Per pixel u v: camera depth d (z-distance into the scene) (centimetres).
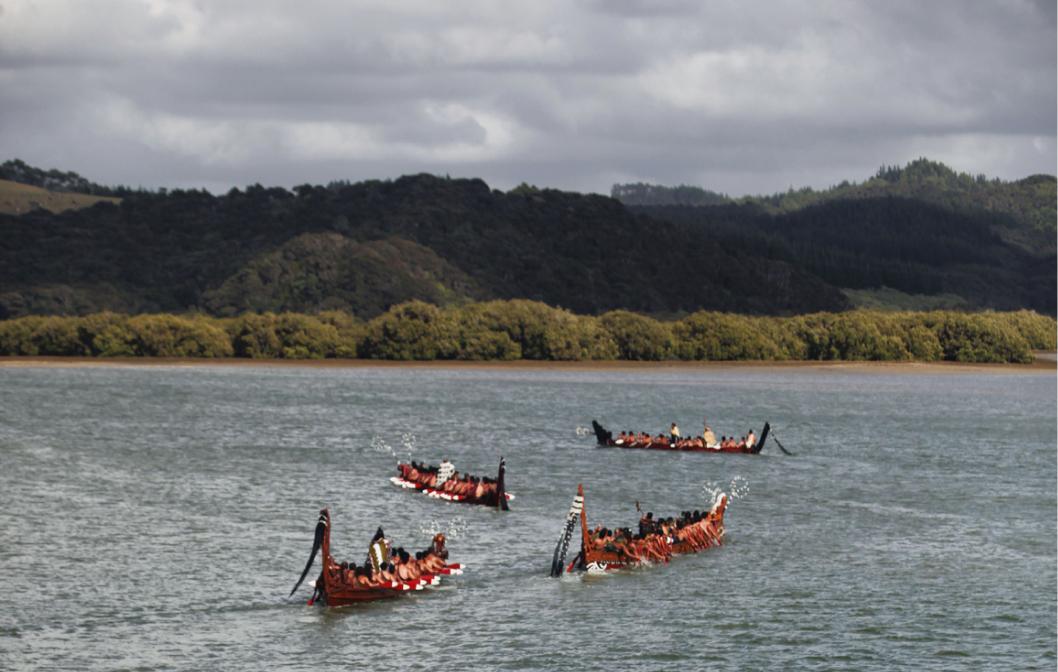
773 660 4775
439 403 17350
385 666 4581
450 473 8419
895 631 5172
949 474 10212
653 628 5125
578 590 5700
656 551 6303
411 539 6831
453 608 5359
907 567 6344
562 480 9388
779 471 10200
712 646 4925
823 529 7425
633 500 8456
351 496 8219
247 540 6612
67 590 5472
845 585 5919
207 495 8119
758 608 5466
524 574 6009
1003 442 13088
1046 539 7194
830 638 5059
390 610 5300
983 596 5750
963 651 4928
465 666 4609
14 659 4544
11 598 5309
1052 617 5400
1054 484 9631
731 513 7975
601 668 4622
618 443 11725
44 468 9294
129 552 6231
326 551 5334
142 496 8000
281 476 9144
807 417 16225
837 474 10081
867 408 17975
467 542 6750
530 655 4756
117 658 4594
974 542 7069
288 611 5247
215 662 4578
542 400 18412
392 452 11000
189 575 5800
